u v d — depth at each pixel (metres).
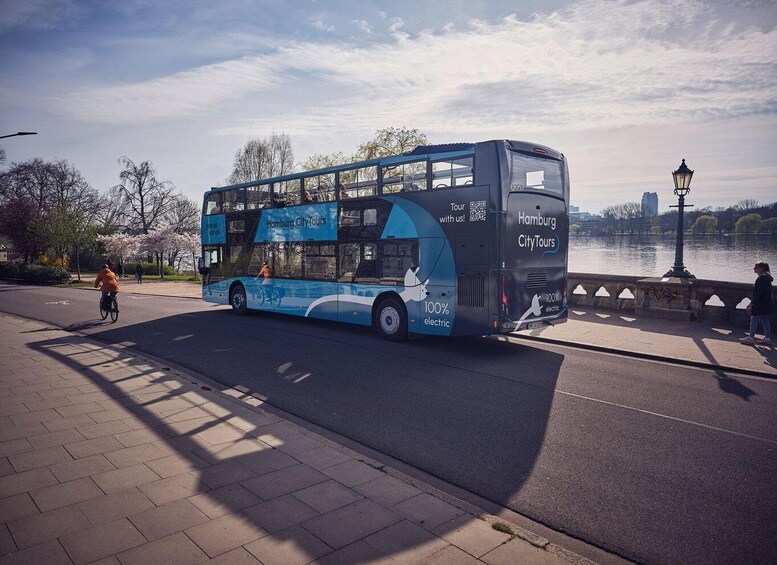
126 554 3.97
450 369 10.52
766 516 4.87
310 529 4.39
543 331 14.24
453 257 11.83
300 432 6.75
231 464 5.72
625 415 7.72
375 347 12.69
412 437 6.95
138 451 6.05
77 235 46.88
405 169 12.85
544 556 4.06
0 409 7.62
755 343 12.31
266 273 17.41
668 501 5.17
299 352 12.17
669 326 14.76
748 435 6.91
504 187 11.15
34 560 3.88
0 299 28.92
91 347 12.86
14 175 65.44
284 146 55.88
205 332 15.16
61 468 5.55
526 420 7.54
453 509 4.79
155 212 63.72
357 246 14.08
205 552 4.02
